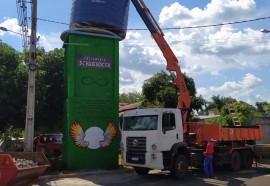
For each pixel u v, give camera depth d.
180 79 19.77
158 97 31.19
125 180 16.05
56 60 24.47
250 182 15.64
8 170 9.31
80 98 18.86
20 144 21.61
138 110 16.84
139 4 20.05
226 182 15.64
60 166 18.36
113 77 19.97
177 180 16.14
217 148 18.80
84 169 18.45
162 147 15.86
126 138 16.88
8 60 21.58
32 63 16.53
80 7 19.83
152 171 19.00
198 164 17.92
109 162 19.14
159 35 19.92
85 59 19.38
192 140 18.89
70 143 18.38
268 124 32.66
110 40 20.08
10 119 22.66
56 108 24.20
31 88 16.41
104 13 19.86
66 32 19.58
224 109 34.25
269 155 20.17
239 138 20.09
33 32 16.61
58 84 24.36
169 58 19.81
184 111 19.06
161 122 15.98
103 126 19.23
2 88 20.73
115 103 19.70
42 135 25.95
